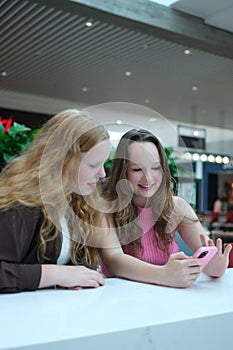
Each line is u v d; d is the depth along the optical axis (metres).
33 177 0.95
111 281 1.03
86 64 6.41
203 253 1.02
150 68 6.57
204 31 5.03
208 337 0.66
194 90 7.88
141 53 5.88
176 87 7.68
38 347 0.52
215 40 5.12
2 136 2.40
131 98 8.61
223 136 11.95
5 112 8.70
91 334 0.55
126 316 0.65
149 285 0.98
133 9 4.42
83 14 4.27
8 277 0.85
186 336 0.64
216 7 4.73
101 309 0.70
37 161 0.95
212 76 6.98
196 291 0.91
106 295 0.84
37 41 5.50
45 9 4.52
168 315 0.66
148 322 0.61
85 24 4.91
